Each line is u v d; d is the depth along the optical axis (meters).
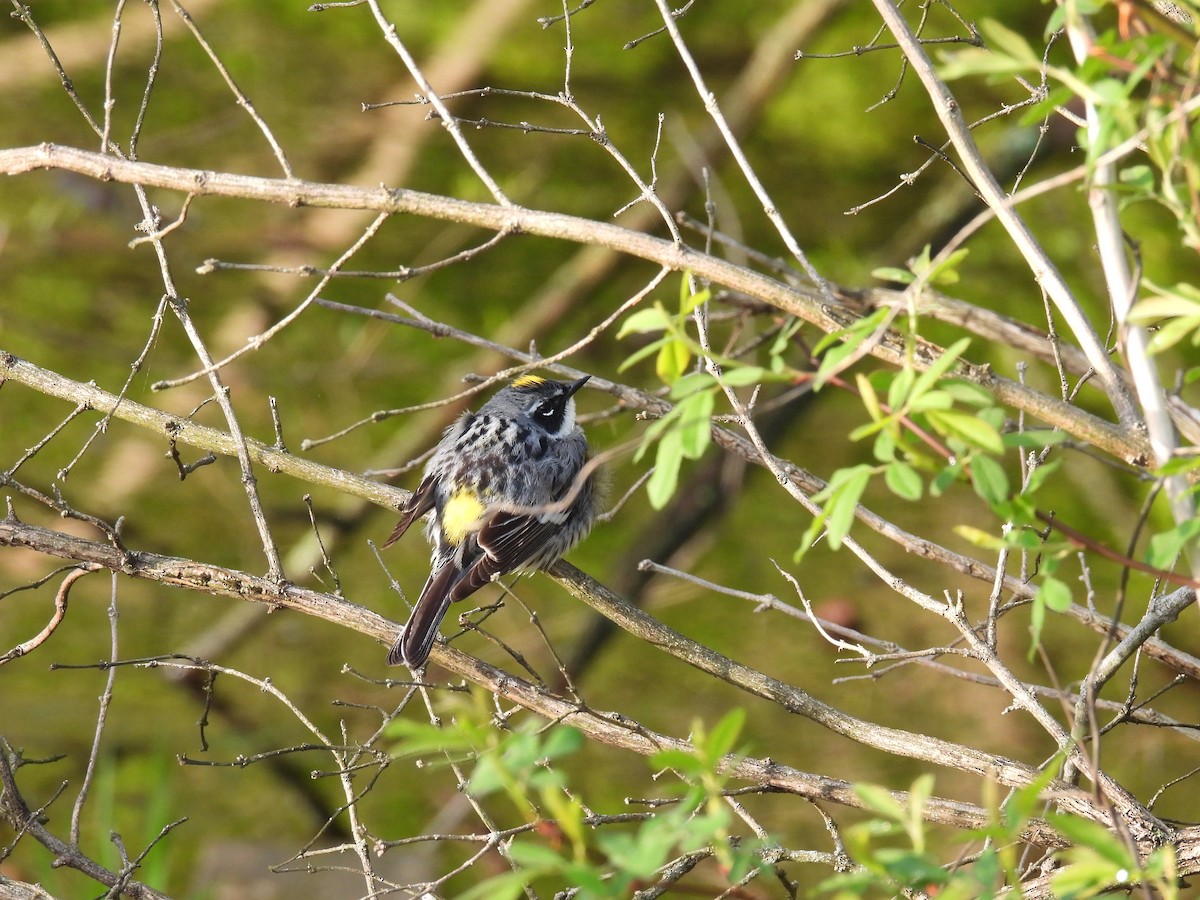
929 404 3.96
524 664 6.73
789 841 11.72
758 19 17.14
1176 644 13.92
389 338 16.50
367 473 8.05
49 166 6.67
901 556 15.27
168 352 16.36
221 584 6.91
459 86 16.25
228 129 16.75
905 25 6.06
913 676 14.00
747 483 16.58
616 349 15.80
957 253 4.36
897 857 3.88
